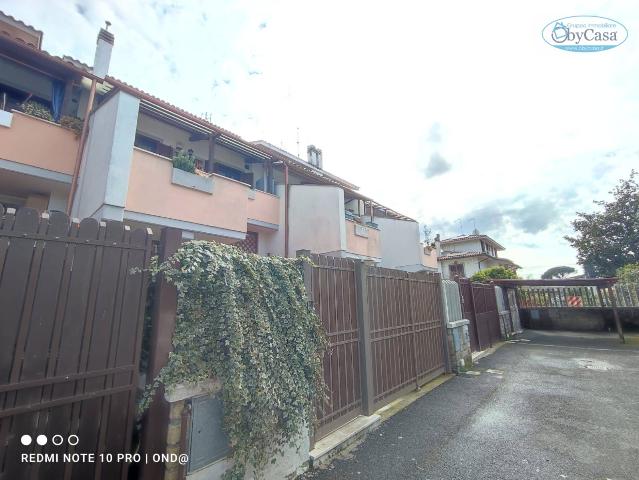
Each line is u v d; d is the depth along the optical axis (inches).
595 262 770.8
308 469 135.1
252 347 112.8
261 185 489.4
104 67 305.7
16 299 76.9
